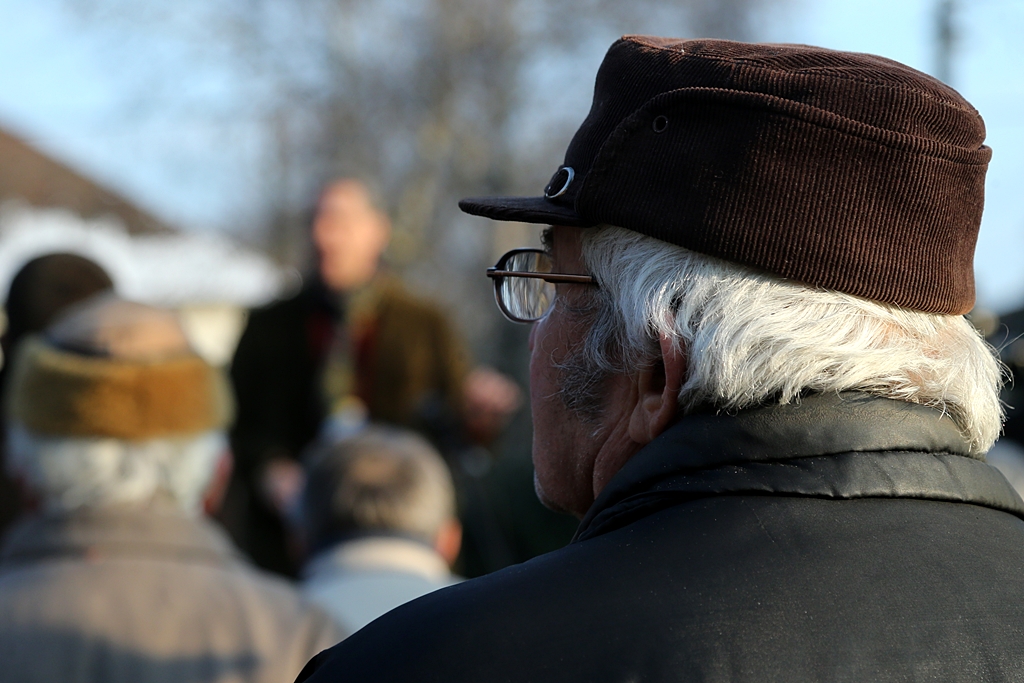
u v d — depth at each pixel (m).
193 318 16.27
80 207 15.85
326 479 2.17
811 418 0.90
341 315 3.84
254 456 3.76
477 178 15.58
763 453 0.90
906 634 0.82
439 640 0.83
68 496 1.74
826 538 0.86
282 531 3.78
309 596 1.84
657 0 14.99
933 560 0.86
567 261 1.09
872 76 0.94
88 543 1.71
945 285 0.95
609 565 0.86
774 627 0.81
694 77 0.97
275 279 16.28
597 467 1.07
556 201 1.06
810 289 0.93
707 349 0.92
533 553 5.94
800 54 0.98
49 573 1.68
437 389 3.93
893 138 0.92
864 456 0.90
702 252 0.94
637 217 0.96
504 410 3.91
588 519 0.97
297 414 3.83
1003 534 0.91
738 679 0.79
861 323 0.92
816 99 0.92
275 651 1.70
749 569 0.84
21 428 1.76
